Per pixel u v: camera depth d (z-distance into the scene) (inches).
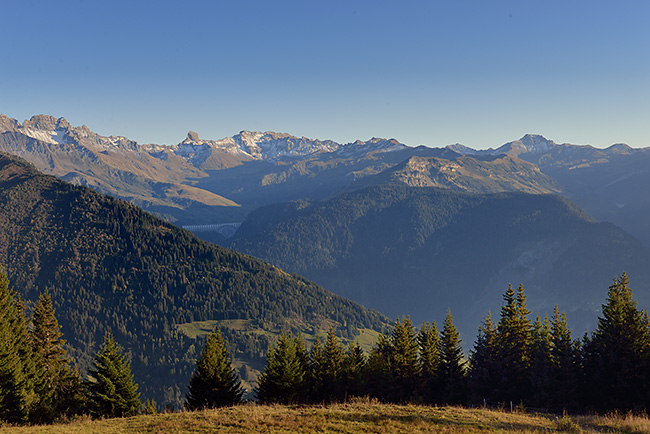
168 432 1144.8
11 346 2039.9
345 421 1211.2
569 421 1177.4
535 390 2694.4
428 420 1234.6
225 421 1221.1
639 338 2529.5
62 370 2600.9
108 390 2297.0
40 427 1283.2
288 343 2733.8
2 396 1889.8
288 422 1195.3
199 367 2514.8
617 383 2566.4
